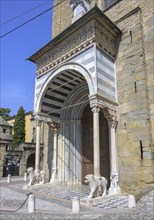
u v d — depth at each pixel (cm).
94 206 1003
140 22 1441
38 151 1667
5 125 4091
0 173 2745
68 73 1599
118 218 676
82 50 1433
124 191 1295
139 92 1344
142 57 1372
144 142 1259
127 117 1377
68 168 1798
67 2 2280
